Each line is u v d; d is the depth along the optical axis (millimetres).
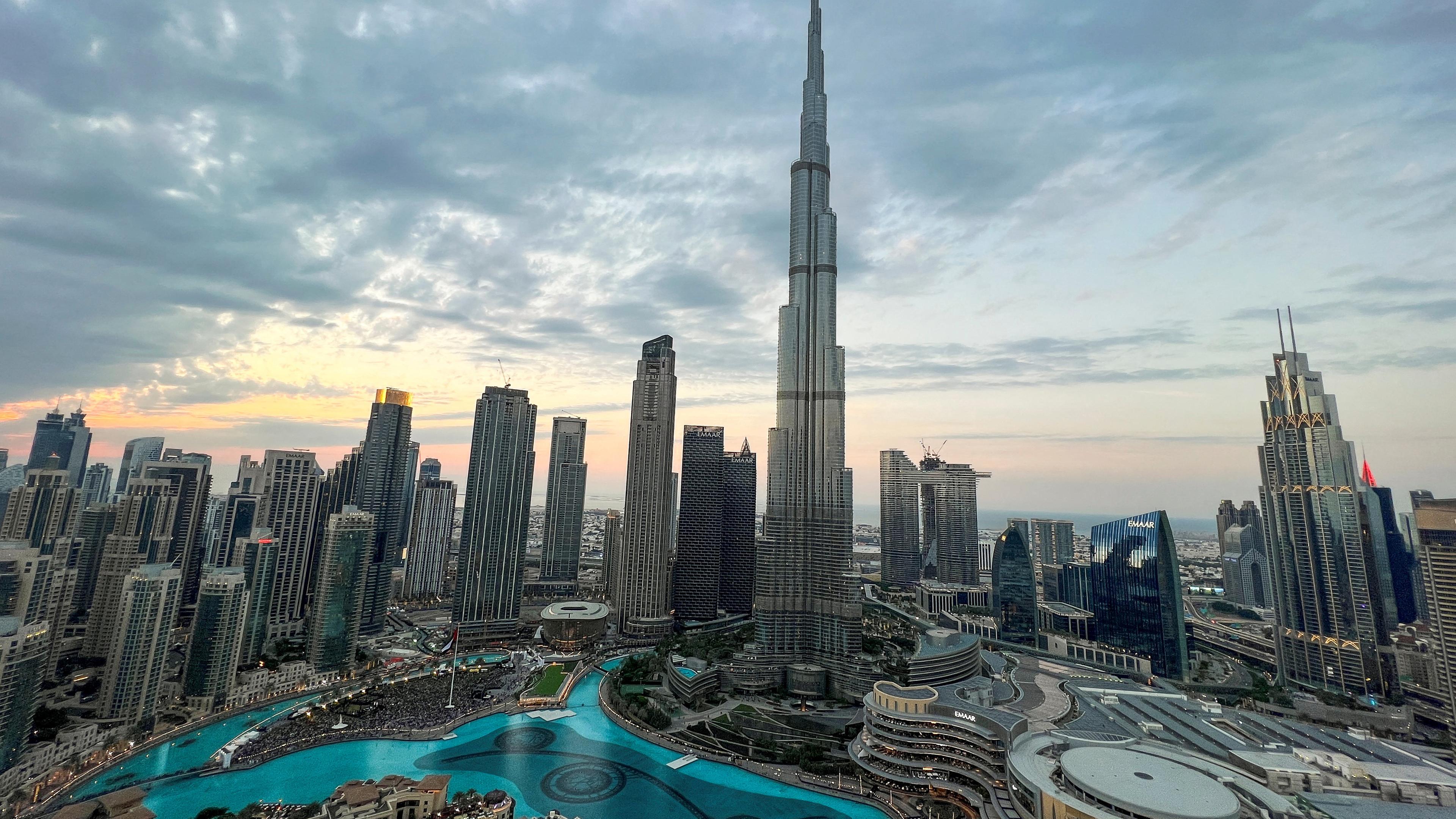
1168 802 179125
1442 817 184250
